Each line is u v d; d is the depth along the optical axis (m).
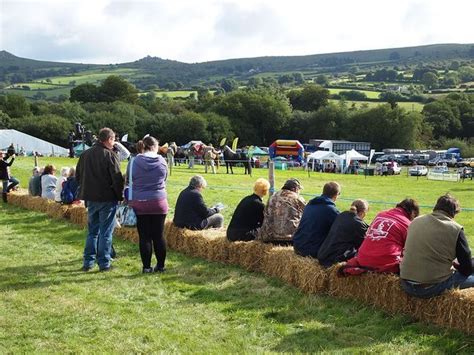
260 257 8.00
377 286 6.22
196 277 7.81
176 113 115.62
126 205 10.51
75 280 7.65
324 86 175.25
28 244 10.19
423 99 147.00
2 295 6.88
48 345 5.27
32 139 52.91
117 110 99.44
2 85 185.75
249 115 109.75
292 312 6.22
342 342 5.34
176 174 28.06
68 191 12.93
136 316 6.12
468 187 28.23
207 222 9.78
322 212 7.39
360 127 103.25
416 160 67.44
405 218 6.48
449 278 5.70
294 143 57.97
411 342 5.30
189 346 5.27
